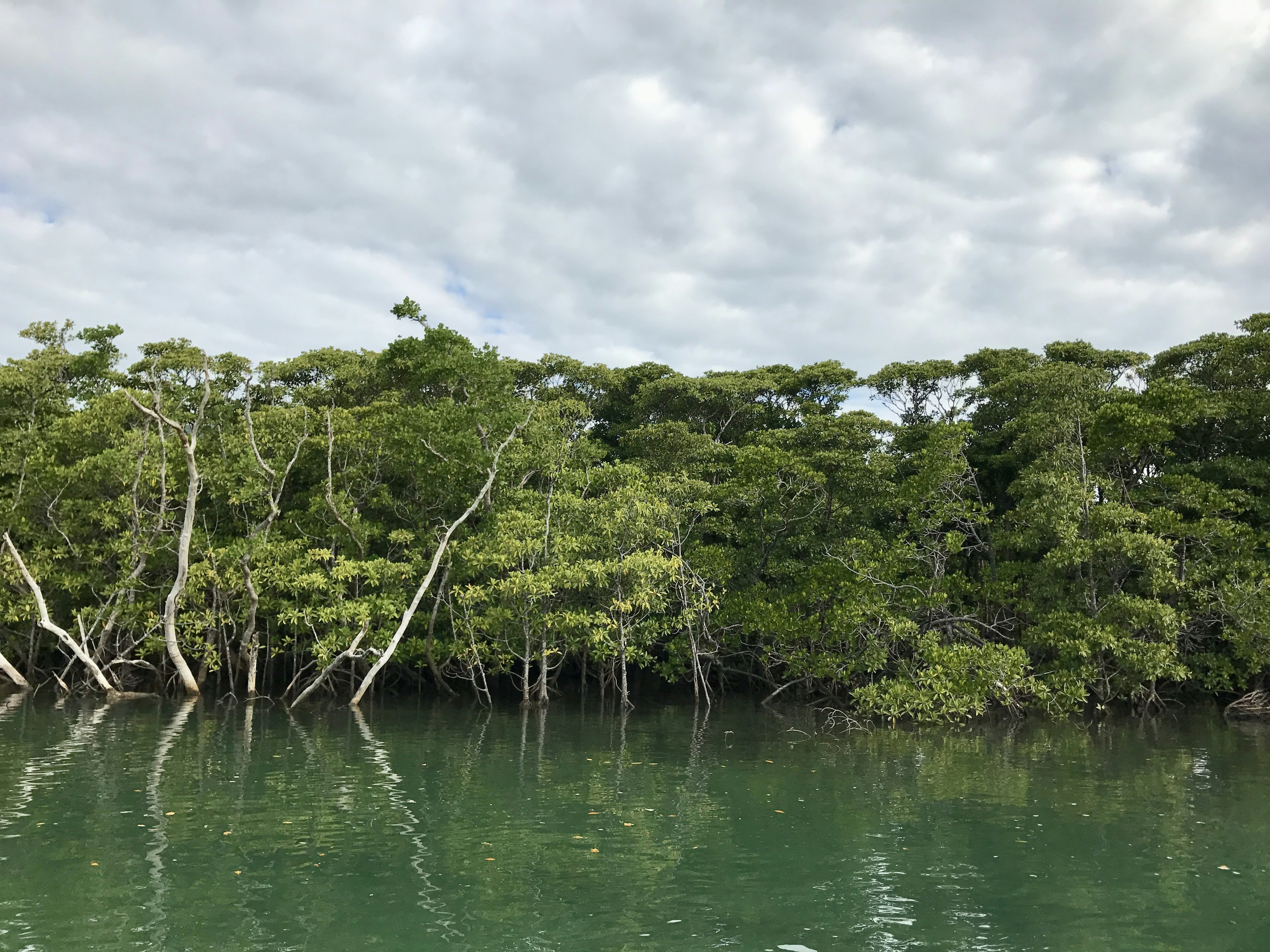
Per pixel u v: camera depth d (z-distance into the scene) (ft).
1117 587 91.86
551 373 152.25
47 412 120.78
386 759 60.49
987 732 79.10
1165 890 33.96
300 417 110.01
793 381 152.35
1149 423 89.51
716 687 123.34
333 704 95.71
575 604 105.29
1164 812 46.60
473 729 77.87
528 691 99.45
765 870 35.99
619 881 34.24
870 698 83.76
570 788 51.42
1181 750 68.23
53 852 36.40
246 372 129.80
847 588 95.76
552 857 37.27
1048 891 33.76
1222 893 33.60
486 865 36.01
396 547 110.52
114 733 68.64
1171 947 28.48
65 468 98.68
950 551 98.02
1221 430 106.63
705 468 126.41
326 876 34.12
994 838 41.09
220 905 30.71
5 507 97.25
